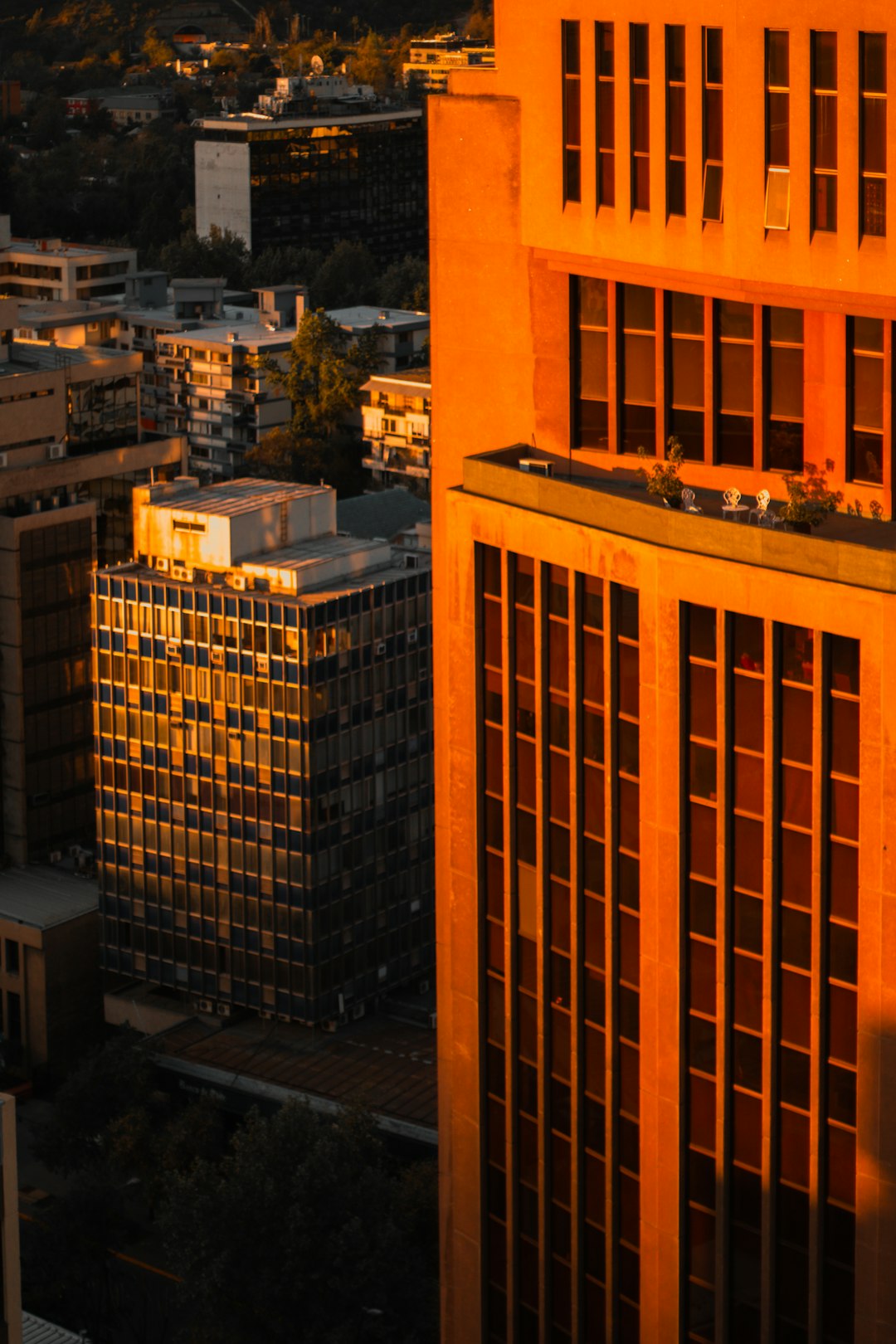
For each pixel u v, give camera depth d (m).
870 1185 105.50
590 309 115.12
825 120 99.81
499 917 124.25
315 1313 198.00
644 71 106.06
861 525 106.25
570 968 119.62
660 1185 116.44
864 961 103.31
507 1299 129.62
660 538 107.88
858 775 101.75
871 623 98.56
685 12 102.75
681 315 111.00
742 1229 113.06
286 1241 197.00
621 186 108.75
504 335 119.19
